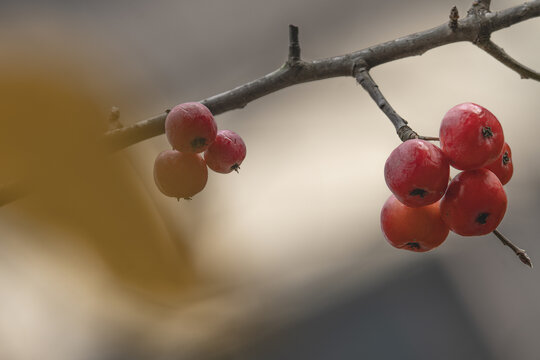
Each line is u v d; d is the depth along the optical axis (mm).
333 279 755
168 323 515
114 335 515
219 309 570
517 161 848
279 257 728
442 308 768
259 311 652
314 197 800
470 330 758
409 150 354
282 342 687
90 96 334
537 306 762
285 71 377
